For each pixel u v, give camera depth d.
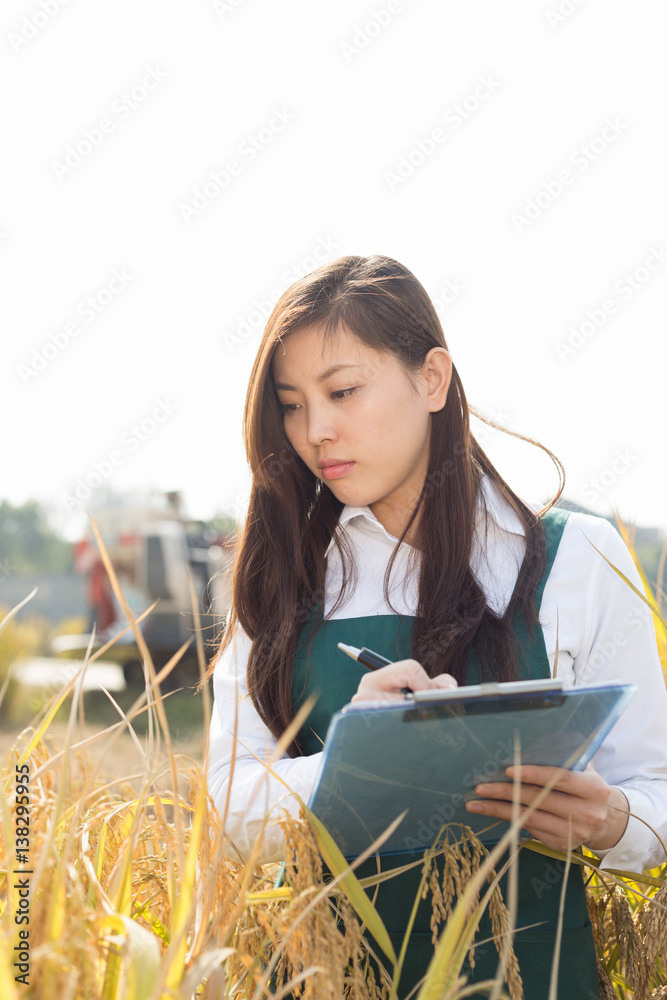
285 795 1.27
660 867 1.59
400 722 0.96
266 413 1.51
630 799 1.31
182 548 6.84
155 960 0.82
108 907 1.00
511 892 0.97
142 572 6.80
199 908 1.07
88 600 6.89
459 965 0.96
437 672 1.35
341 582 1.51
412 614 1.44
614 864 1.34
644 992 1.31
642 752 1.42
